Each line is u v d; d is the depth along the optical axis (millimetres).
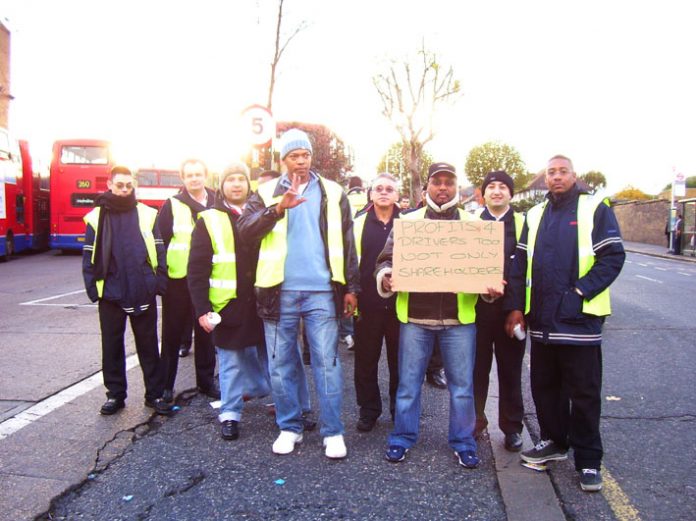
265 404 4938
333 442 3877
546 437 3771
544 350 3686
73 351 6566
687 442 4168
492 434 4312
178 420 4535
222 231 4188
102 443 4020
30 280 13812
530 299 3652
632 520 3135
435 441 4180
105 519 3125
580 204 3564
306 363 6223
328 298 3865
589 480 3416
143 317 4566
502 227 3670
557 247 3521
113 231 4484
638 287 13516
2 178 18438
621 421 4582
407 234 3654
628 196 61188
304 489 3449
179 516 3152
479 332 4133
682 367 6156
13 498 3266
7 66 27328
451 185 3857
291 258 3842
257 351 4691
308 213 3871
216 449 3998
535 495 3369
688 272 18266
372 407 4398
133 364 5984
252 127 8852
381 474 3648
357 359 4445
